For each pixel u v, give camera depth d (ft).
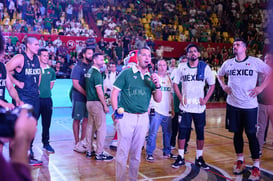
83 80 14.97
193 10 58.90
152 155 14.47
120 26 51.62
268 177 12.12
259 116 15.34
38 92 12.76
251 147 12.10
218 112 33.24
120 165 9.59
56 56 40.73
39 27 44.86
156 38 51.93
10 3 45.03
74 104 15.29
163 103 14.10
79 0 51.08
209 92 13.05
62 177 11.61
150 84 9.76
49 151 15.39
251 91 11.82
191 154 15.60
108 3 54.75
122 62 43.68
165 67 14.19
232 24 60.54
